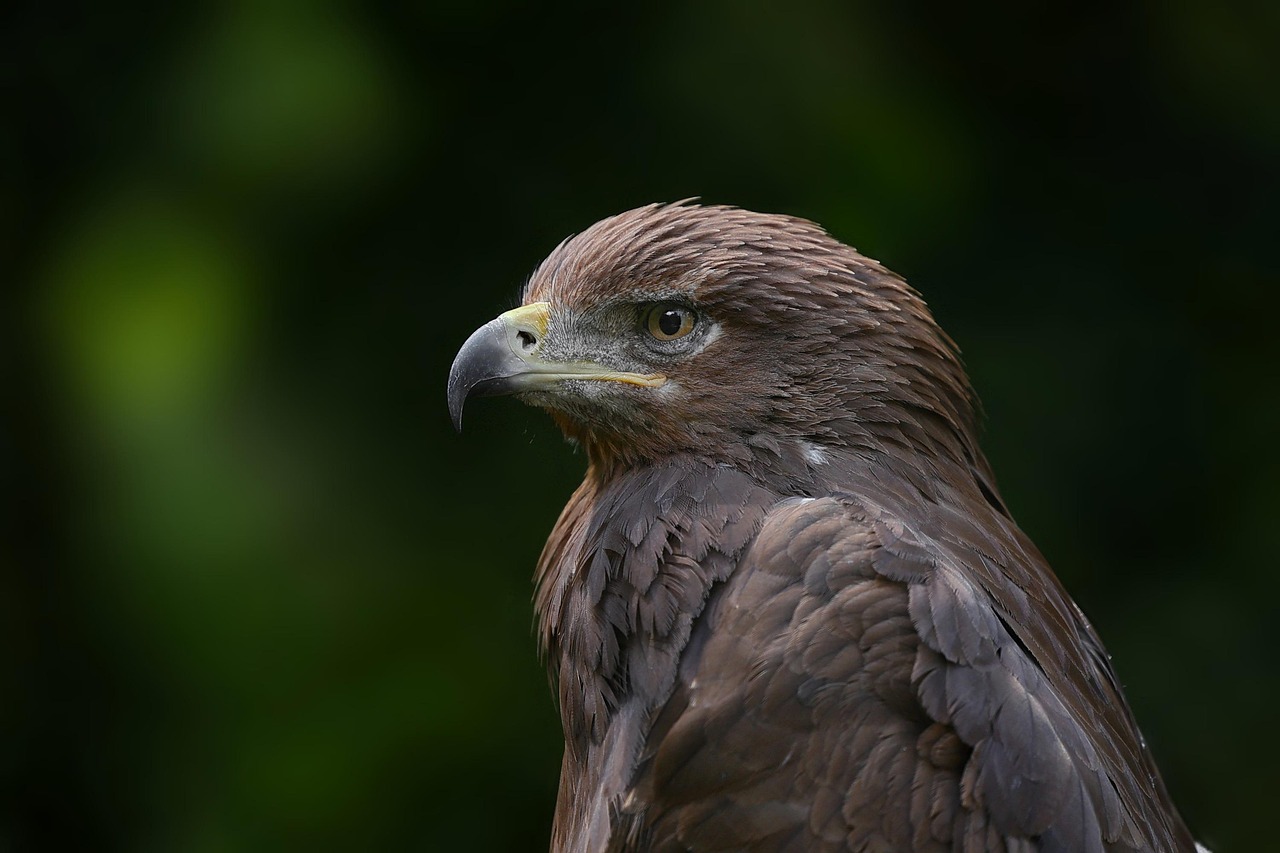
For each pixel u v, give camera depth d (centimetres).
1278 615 1193
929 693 584
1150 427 1213
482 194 1102
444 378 1081
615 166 1114
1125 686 1178
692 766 599
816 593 603
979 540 662
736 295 687
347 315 1073
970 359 1198
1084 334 1223
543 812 1065
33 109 1095
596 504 705
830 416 679
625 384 700
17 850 1118
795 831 586
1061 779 578
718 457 682
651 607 633
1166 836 639
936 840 576
